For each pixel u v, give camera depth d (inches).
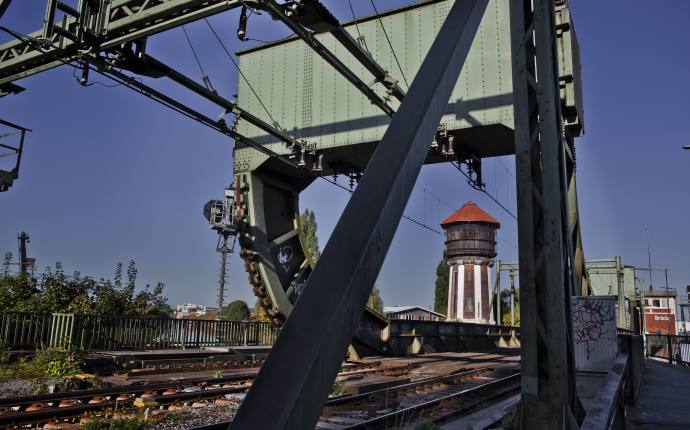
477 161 795.4
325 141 788.0
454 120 703.7
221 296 1963.6
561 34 694.5
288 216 918.4
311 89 818.8
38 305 869.2
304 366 77.9
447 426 356.5
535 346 191.9
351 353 883.4
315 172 796.0
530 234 197.9
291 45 852.6
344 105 787.4
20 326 693.3
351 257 92.9
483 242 2135.8
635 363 514.0
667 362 1227.2
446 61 138.1
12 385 474.6
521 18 211.8
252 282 828.6
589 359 435.5
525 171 201.5
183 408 397.7
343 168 876.0
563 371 188.4
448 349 1232.2
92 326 733.3
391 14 773.9
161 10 435.2
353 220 100.0
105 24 469.1
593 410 170.6
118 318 773.3
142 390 448.1
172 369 623.8
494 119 682.2
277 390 75.9
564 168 220.5
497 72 693.9
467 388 572.7
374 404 453.4
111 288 963.3
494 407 439.8
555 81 217.6
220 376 590.6
